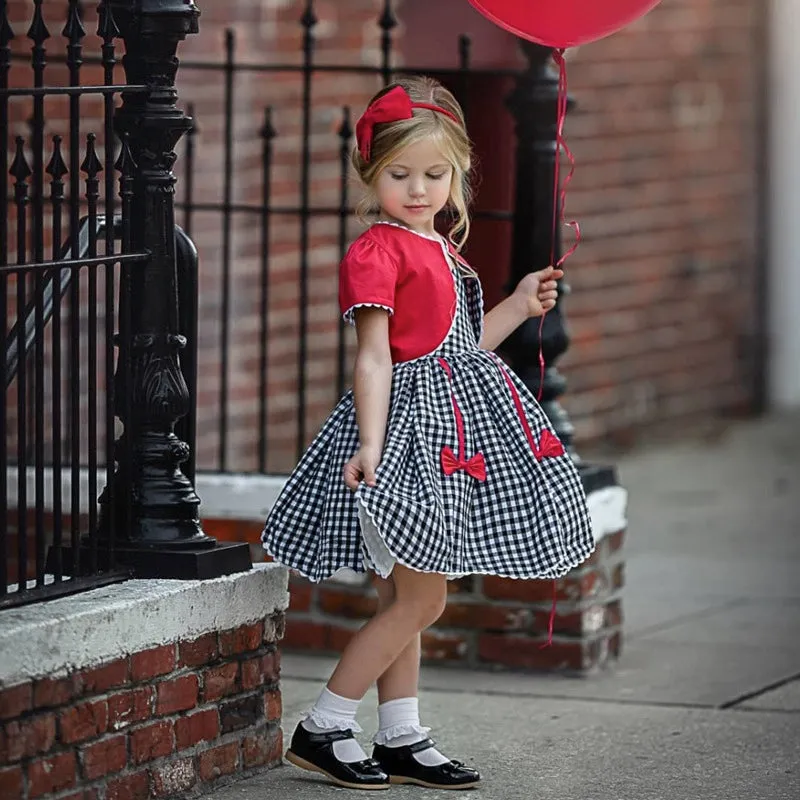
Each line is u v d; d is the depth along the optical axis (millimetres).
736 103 22938
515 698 10438
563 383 11039
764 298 23828
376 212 8664
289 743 9242
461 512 7930
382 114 8125
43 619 7262
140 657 7734
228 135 11805
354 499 8023
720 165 22797
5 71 7340
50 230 12945
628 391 21406
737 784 8672
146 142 8156
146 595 7789
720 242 22938
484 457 8086
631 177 21141
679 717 10031
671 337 22141
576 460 11195
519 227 11039
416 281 8180
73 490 7848
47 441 12992
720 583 14250
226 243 11781
